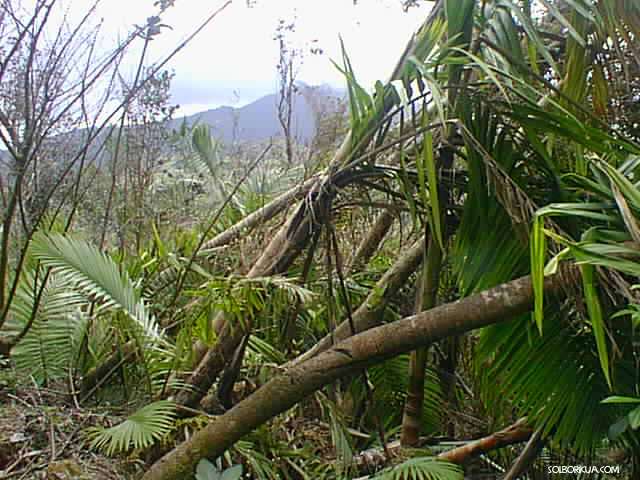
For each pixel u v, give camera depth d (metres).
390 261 3.93
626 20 2.07
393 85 2.10
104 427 2.48
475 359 2.48
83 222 3.71
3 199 2.72
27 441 2.37
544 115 2.01
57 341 2.94
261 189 4.43
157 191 4.36
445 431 3.55
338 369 1.90
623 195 1.77
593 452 2.38
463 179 2.37
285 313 3.14
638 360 2.09
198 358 2.86
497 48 2.11
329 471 2.61
